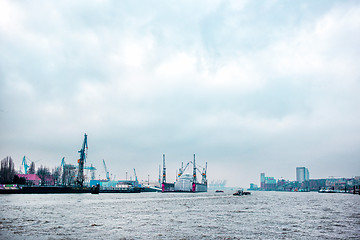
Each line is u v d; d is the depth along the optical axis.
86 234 49.12
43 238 45.34
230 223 64.75
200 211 94.00
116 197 182.12
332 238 48.97
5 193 181.62
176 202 143.00
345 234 52.69
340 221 71.06
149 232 51.91
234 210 99.06
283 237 49.12
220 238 47.34
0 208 90.12
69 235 48.03
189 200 164.50
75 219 68.31
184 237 47.75
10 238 45.03
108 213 83.38
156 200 158.00
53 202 118.62
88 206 105.56
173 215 80.62
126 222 64.56
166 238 46.81
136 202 136.62
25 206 97.81
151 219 70.62
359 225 64.25
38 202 116.44
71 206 102.81
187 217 76.00
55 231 51.50
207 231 53.56
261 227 59.44
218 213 87.69
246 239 46.91
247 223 65.12
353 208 114.25
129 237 47.19
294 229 57.50
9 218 67.38
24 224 58.97
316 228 59.25
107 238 46.16
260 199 191.75
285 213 90.25
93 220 67.06
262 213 89.19
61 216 73.12
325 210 103.81
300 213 90.94
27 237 45.94
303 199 199.00
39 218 68.44
